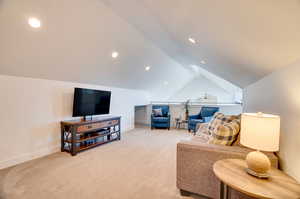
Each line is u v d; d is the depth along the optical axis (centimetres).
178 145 186
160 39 328
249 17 105
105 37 277
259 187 110
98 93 380
